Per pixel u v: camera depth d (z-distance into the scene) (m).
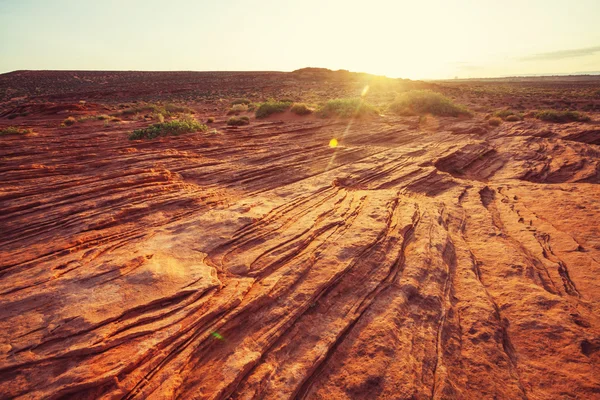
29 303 5.00
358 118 31.44
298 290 5.93
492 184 16.05
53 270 5.93
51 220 7.97
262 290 5.69
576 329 5.69
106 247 6.82
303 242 7.32
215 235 7.35
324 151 17.02
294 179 12.51
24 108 42.09
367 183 12.73
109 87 89.31
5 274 5.94
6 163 12.51
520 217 11.19
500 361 5.12
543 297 6.53
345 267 6.61
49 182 10.31
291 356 4.83
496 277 7.46
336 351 5.06
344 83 96.88
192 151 15.88
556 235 9.67
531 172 17.92
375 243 7.66
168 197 9.62
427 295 6.32
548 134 26.67
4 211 8.24
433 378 4.72
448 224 9.96
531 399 4.58
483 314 6.06
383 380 4.57
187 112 44.22
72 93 76.62
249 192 10.96
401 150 18.53
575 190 14.02
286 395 4.22
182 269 6.02
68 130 25.89
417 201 11.26
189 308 5.02
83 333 4.42
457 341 5.47
